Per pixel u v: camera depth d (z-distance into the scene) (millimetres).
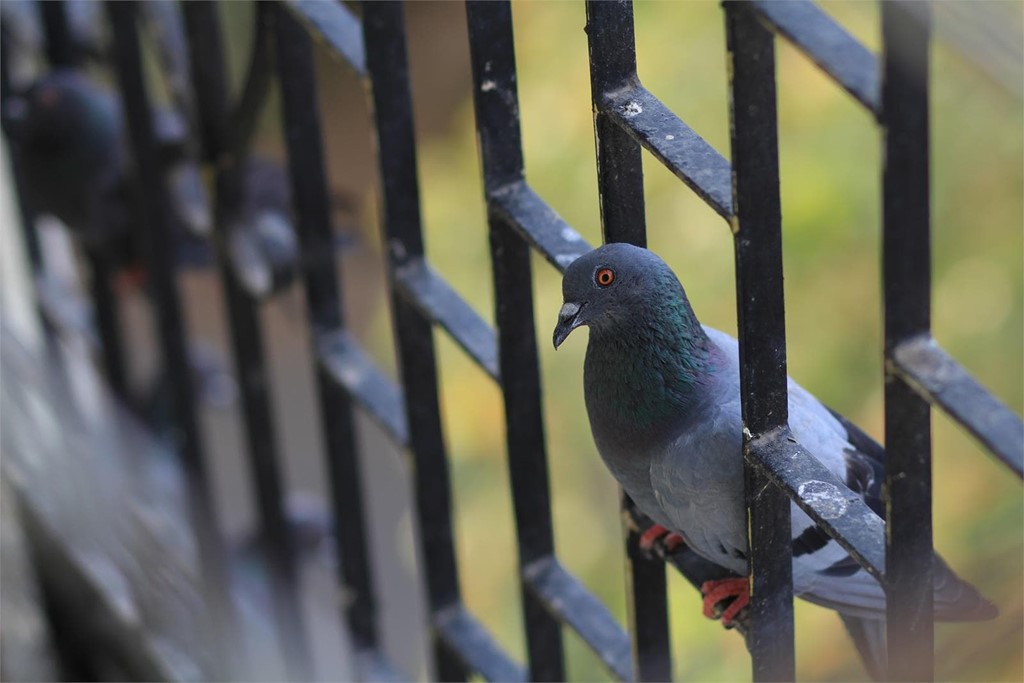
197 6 5438
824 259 11375
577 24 12062
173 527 6621
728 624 4320
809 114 11289
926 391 2738
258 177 7375
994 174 10961
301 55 5012
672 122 3268
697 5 11586
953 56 2031
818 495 3193
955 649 3146
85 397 7133
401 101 4449
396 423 5129
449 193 12977
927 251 2709
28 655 6504
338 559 5859
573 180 12047
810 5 2719
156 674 6516
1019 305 11156
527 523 4590
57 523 6578
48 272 7551
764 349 3203
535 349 4309
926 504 3010
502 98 3902
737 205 3008
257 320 5961
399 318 4793
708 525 4039
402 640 10109
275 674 6375
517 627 14102
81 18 8242
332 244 5309
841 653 10719
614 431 4070
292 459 9773
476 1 3754
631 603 4406
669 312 3814
